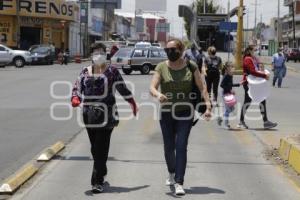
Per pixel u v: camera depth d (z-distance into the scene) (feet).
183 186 30.14
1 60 165.58
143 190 29.27
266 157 38.52
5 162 35.96
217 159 37.55
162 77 28.53
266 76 49.60
